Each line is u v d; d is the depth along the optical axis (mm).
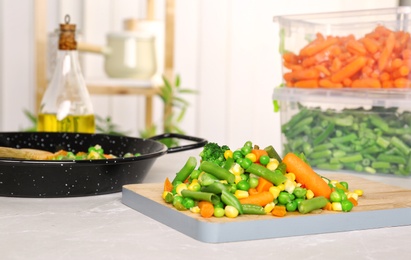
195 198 1114
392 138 1754
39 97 3322
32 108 4102
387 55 1786
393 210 1191
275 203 1164
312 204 1131
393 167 1765
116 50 3408
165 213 1151
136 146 1611
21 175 1303
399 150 1746
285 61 1957
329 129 1831
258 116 4422
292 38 1939
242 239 1060
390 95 1751
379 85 1790
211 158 1293
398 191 1374
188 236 1078
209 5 4301
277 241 1064
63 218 1187
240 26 4328
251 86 4383
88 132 1814
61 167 1289
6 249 980
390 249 1027
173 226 1128
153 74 3492
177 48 4305
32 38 4059
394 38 1792
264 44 4355
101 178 1350
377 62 1801
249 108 4402
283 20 1956
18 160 1271
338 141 1819
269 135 4438
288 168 1233
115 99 4188
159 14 4215
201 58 4328
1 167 1290
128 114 4227
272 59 4375
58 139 1669
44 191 1331
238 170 1216
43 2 3273
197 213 1108
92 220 1177
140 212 1251
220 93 4371
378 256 984
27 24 4051
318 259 959
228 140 4398
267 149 1314
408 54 1774
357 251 1011
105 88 3414
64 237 1055
